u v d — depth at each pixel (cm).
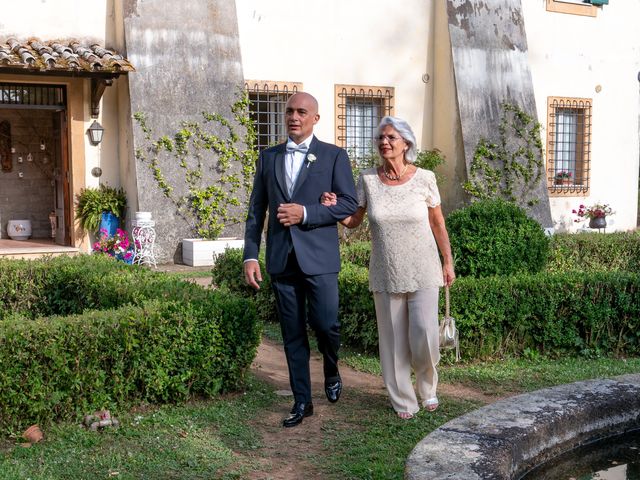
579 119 1595
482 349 552
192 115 1155
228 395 463
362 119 1385
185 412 426
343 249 786
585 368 536
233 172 1185
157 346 428
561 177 1557
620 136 1638
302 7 1291
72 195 1164
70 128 1152
